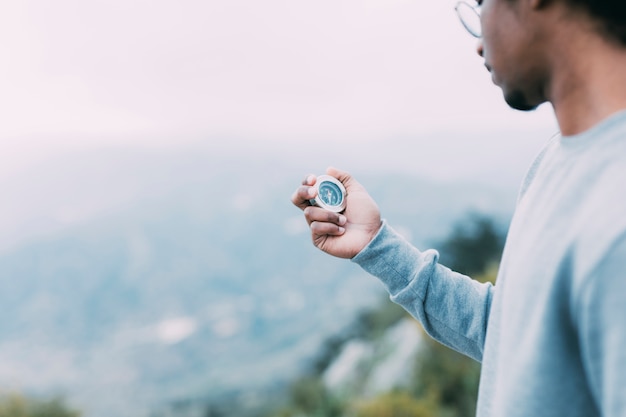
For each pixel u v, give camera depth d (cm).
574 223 61
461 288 104
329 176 113
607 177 59
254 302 17638
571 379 62
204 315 16950
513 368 66
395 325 2633
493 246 2025
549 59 66
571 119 66
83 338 16700
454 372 1179
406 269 107
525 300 66
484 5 73
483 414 79
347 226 111
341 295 14512
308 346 7394
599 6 61
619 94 62
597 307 55
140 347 12900
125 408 6894
